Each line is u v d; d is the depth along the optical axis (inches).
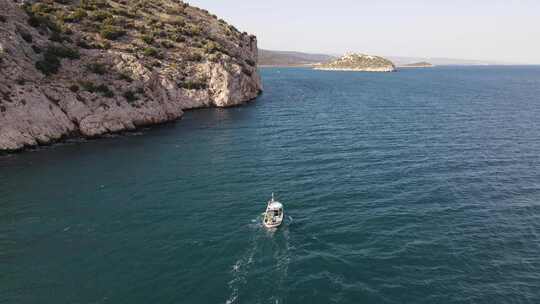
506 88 6968.5
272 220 1380.4
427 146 2507.4
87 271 1087.6
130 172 1930.4
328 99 5034.5
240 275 1081.4
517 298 998.4
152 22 4621.1
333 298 985.5
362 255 1192.8
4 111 2213.3
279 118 3526.1
